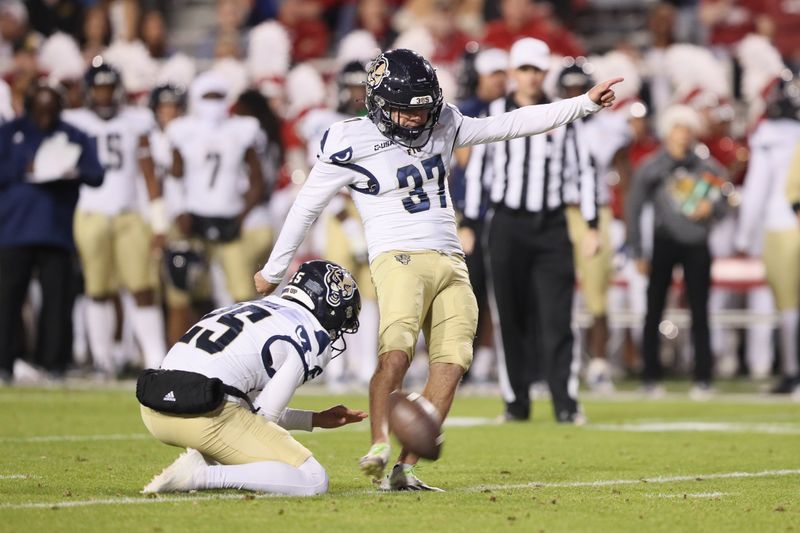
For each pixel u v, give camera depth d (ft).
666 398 140.26
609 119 149.89
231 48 198.49
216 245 146.61
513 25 188.44
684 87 169.27
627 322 167.73
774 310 167.94
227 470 63.00
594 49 220.02
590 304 148.97
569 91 130.82
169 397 61.82
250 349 62.80
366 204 67.05
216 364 62.28
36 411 112.06
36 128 139.44
